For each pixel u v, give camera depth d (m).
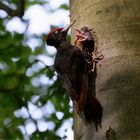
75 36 9.25
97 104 7.95
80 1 9.23
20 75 16.30
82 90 8.12
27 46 16.47
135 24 8.41
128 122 7.59
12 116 15.53
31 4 20.03
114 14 8.59
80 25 9.05
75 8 9.40
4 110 15.73
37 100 13.66
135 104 7.70
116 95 7.85
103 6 8.74
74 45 9.35
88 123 8.04
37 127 13.09
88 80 8.31
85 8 9.03
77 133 8.33
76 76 8.61
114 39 8.36
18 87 15.86
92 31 8.70
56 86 13.02
